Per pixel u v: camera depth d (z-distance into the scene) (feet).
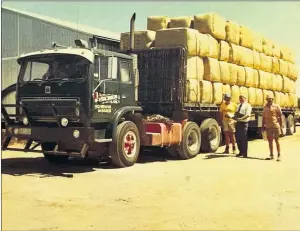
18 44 42.83
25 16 43.42
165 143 32.30
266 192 22.12
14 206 18.35
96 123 27.43
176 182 24.25
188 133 34.73
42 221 16.24
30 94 27.30
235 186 23.47
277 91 56.08
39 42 45.29
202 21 37.99
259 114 49.60
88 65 26.07
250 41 46.16
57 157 31.27
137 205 18.95
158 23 40.06
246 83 44.65
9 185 22.58
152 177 25.71
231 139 38.22
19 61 28.14
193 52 35.45
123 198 20.17
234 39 42.29
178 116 35.06
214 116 40.57
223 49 39.78
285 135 61.98
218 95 38.50
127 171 27.73
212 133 39.45
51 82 26.68
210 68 37.27
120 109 28.76
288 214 17.97
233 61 42.14
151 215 17.38
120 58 29.04
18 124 28.17
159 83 36.09
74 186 22.71
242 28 44.27
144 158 34.96
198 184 23.81
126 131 28.94
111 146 28.45
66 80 26.32
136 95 30.76
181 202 19.67
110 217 16.98
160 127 31.86
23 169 27.94
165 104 35.96
